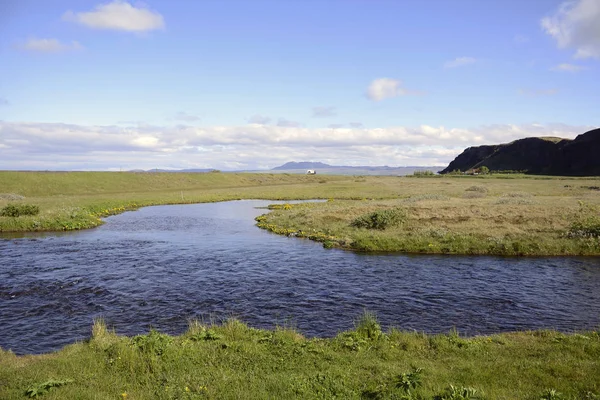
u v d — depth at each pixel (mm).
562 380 8398
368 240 28281
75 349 10758
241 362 9641
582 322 14109
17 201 55125
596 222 29172
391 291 17844
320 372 9000
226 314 14914
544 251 25766
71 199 61812
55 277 20000
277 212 47938
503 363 9578
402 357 10234
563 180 106750
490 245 26672
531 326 13781
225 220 45156
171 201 65688
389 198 67688
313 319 14406
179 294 17344
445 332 13211
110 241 31188
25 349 11766
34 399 7695
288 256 25578
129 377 8797
